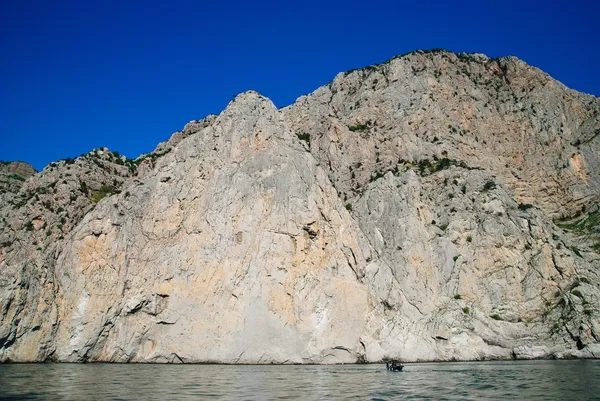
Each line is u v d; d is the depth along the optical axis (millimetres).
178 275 79125
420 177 106000
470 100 127812
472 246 96500
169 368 65938
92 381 49500
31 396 39281
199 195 85438
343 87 138875
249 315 75812
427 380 52781
